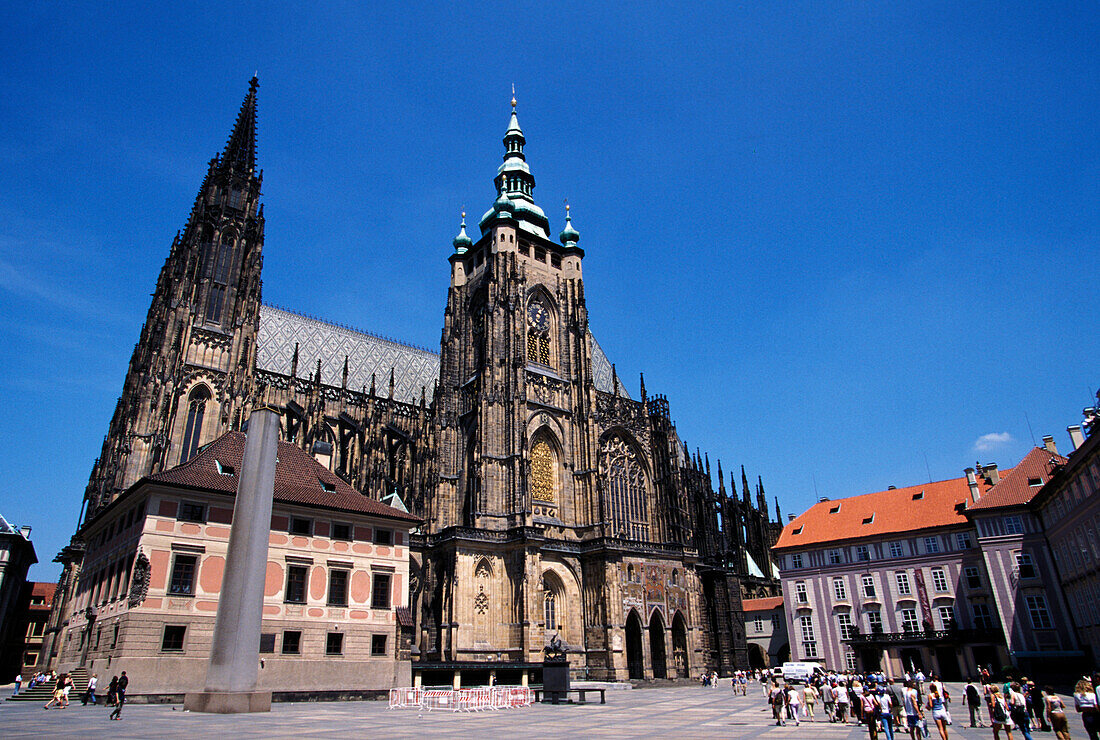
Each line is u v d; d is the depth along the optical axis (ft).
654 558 403.34
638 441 460.14
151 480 236.43
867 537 427.74
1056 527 337.93
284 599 252.62
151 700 219.00
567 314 467.52
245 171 437.58
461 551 354.13
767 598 517.14
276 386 404.98
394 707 213.46
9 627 459.73
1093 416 313.32
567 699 249.96
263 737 121.49
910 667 390.83
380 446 409.90
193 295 382.22
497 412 403.95
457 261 475.31
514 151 520.01
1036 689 172.76
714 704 244.22
